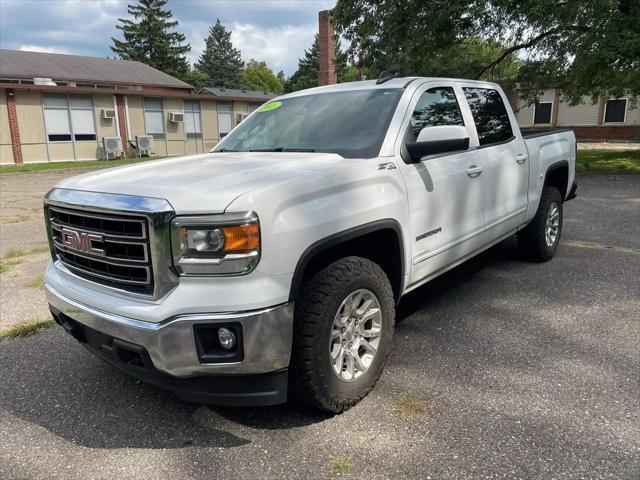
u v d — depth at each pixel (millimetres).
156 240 2307
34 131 23641
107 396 3119
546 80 15500
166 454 2539
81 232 2617
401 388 3031
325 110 3787
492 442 2502
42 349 3795
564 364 3248
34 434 2746
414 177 3289
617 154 17250
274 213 2367
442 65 16953
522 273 5145
